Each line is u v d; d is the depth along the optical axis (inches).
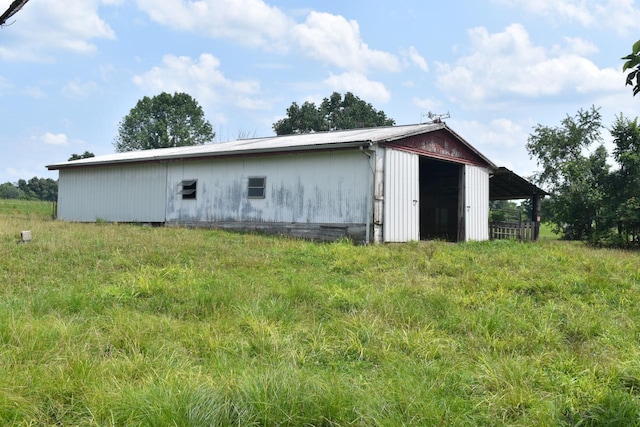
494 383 154.9
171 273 297.7
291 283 287.3
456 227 759.7
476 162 671.1
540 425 131.8
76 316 211.5
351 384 148.1
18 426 125.0
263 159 589.6
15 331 175.8
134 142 2159.2
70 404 137.0
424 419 129.1
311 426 126.3
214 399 129.0
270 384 136.6
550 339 205.2
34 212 1172.5
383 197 508.1
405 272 337.1
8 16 130.0
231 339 188.4
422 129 555.8
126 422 125.3
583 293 296.2
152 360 163.8
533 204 758.5
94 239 433.4
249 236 523.2
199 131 2263.8
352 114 1929.1
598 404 140.9
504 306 255.4
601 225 826.2
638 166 776.3
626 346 193.9
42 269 308.0
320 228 536.4
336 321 217.6
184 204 671.8
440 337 203.8
